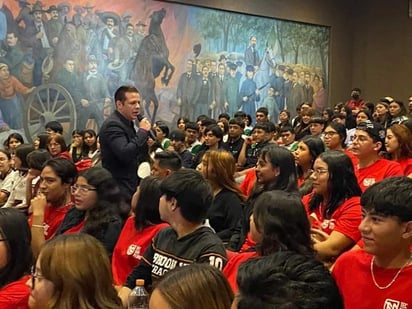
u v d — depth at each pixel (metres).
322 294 1.12
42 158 5.34
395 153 5.25
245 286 1.15
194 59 13.81
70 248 1.92
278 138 9.45
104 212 3.77
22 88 11.44
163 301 1.47
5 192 6.58
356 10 16.81
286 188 4.00
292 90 15.66
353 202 3.44
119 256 3.61
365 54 16.77
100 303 1.91
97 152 8.74
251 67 14.83
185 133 10.02
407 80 16.00
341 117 10.18
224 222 4.42
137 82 12.95
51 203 4.38
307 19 15.91
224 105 14.34
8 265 2.55
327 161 3.51
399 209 2.03
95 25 12.33
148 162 5.05
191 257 2.88
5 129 11.24
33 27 11.55
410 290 2.12
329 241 3.29
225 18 14.31
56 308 1.88
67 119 12.02
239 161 8.66
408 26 15.99
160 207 3.00
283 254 1.22
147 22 13.04
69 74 12.02
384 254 2.14
